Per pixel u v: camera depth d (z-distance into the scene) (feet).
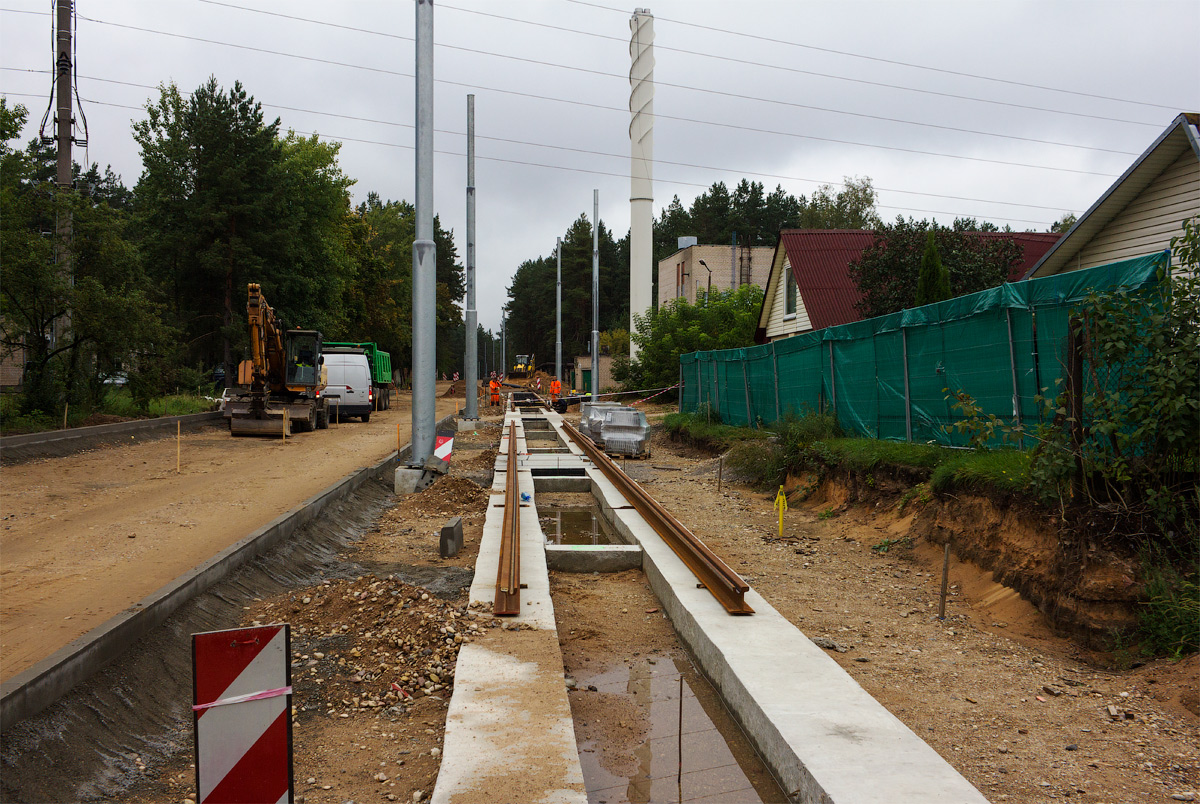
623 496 49.78
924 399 42.86
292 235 139.23
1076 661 22.11
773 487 53.83
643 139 171.63
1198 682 18.90
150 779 15.40
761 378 73.72
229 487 46.65
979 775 15.57
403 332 256.93
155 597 20.80
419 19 52.70
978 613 26.48
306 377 94.38
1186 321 24.36
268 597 27.27
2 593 24.27
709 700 21.03
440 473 54.60
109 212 75.46
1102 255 52.54
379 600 25.18
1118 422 24.18
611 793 16.21
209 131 129.39
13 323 70.03
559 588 32.17
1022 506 27.84
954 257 79.66
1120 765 15.94
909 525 35.55
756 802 15.76
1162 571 22.85
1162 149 45.57
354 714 18.81
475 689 18.49
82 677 16.57
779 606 27.30
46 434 59.77
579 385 248.52
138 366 80.18
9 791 13.15
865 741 15.66
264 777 11.14
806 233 102.22
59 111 70.33
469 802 13.37
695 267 198.90
